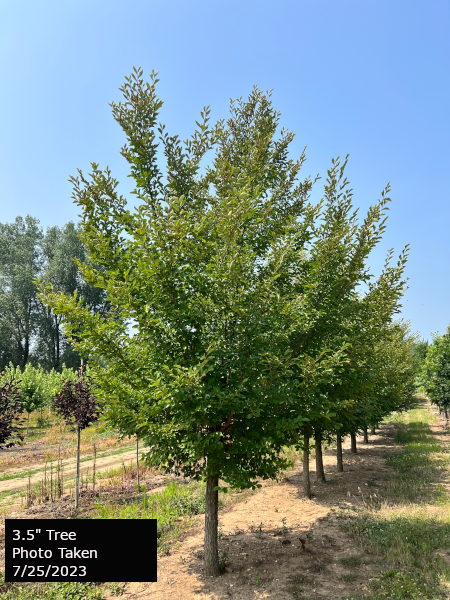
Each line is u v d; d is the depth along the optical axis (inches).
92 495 415.5
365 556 248.2
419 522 289.3
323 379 214.4
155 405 198.2
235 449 216.2
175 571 240.8
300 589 211.5
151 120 238.7
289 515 338.3
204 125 251.1
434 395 811.4
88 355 214.2
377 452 631.8
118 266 223.6
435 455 552.7
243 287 221.6
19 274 1731.1
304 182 310.2
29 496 399.5
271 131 297.1
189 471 232.7
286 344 241.4
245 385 206.7
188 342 220.7
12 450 699.4
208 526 237.1
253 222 252.8
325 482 445.7
